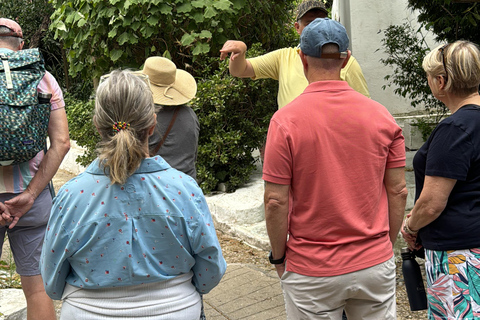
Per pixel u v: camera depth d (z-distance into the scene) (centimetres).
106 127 174
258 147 604
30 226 304
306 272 211
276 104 621
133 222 173
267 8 648
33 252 307
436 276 232
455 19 555
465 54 223
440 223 228
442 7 589
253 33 669
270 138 212
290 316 224
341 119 209
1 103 270
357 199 209
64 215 176
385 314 218
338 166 208
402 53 703
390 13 797
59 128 301
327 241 210
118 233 173
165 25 605
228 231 516
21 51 290
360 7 798
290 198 221
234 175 589
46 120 285
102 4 591
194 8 591
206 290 196
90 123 671
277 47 704
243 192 559
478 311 220
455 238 223
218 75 573
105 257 174
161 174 177
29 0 1173
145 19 582
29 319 311
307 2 341
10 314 333
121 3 580
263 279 411
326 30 214
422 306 266
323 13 344
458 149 216
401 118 805
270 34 677
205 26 605
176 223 175
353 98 214
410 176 575
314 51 216
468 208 222
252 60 354
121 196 173
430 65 237
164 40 611
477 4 556
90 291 179
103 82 175
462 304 223
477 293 221
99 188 174
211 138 559
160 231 174
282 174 209
